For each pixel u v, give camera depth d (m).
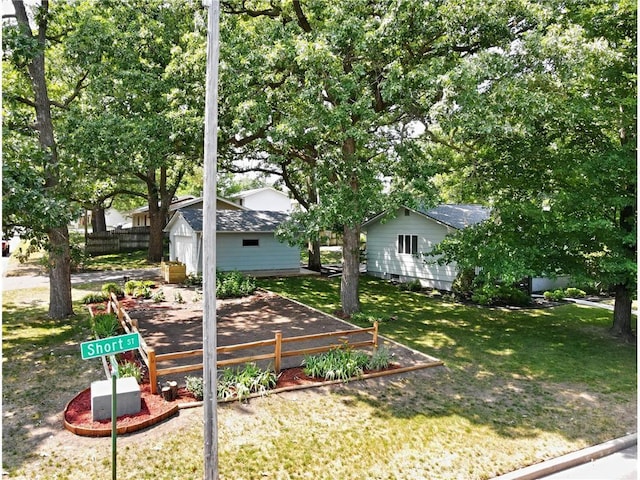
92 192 15.68
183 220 21.83
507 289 15.91
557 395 7.87
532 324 13.05
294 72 11.45
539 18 9.95
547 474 5.66
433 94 9.91
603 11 10.05
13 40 9.79
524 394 7.89
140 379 7.84
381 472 5.47
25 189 8.66
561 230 10.26
